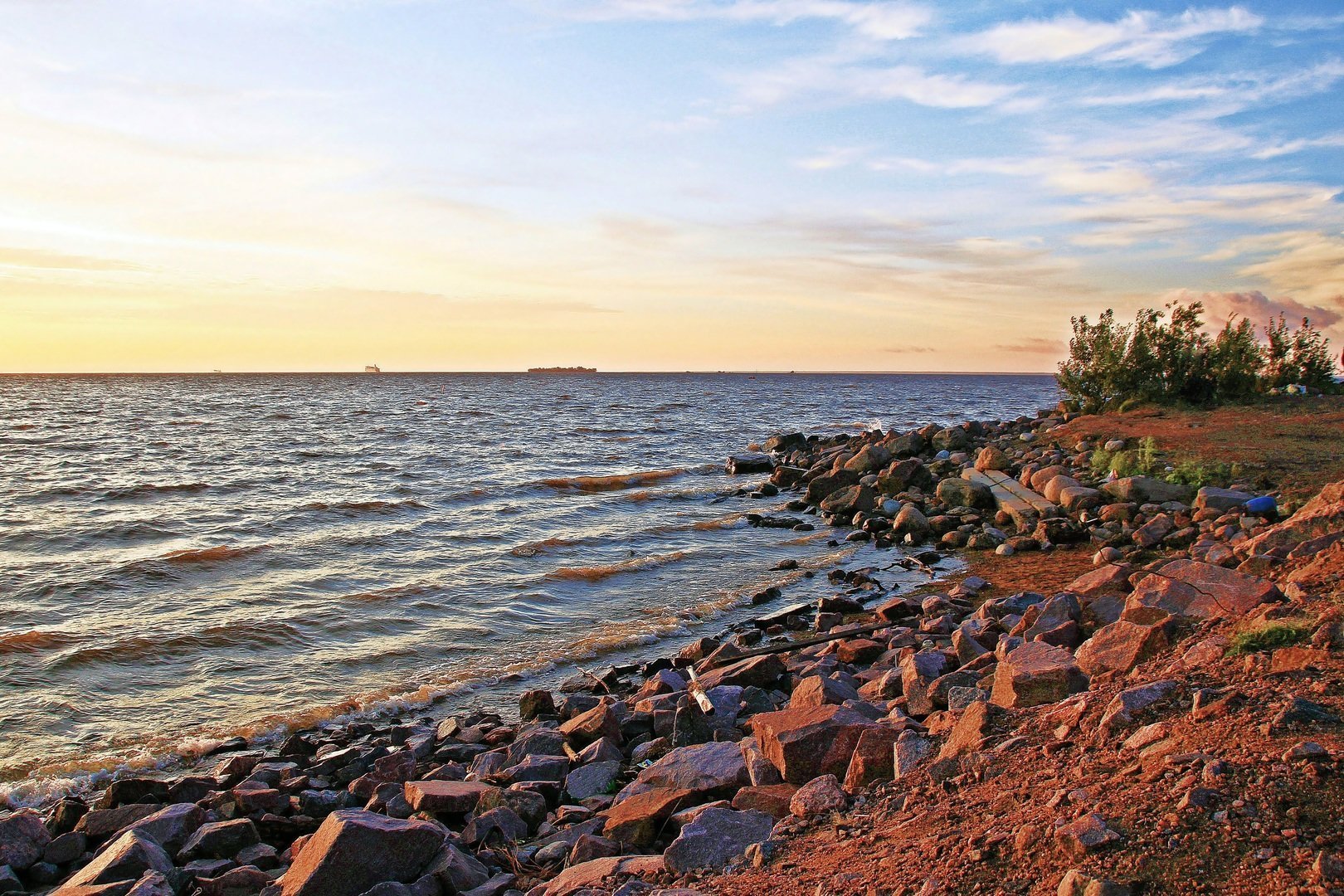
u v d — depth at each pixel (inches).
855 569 680.4
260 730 394.6
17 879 252.1
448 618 564.4
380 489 1110.4
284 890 215.6
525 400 4033.0
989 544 713.0
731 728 331.0
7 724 394.6
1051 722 223.9
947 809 195.8
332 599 599.5
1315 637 208.4
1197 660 227.8
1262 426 896.9
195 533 822.5
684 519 924.6
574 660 488.7
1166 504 665.6
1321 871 128.0
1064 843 154.5
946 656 361.1
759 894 181.2
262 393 4877.0
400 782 311.4
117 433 2004.2
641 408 3277.6
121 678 454.6
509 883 227.1
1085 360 1242.0
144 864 242.8
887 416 2785.4
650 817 242.7
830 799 223.0
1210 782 157.8
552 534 832.3
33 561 702.5
